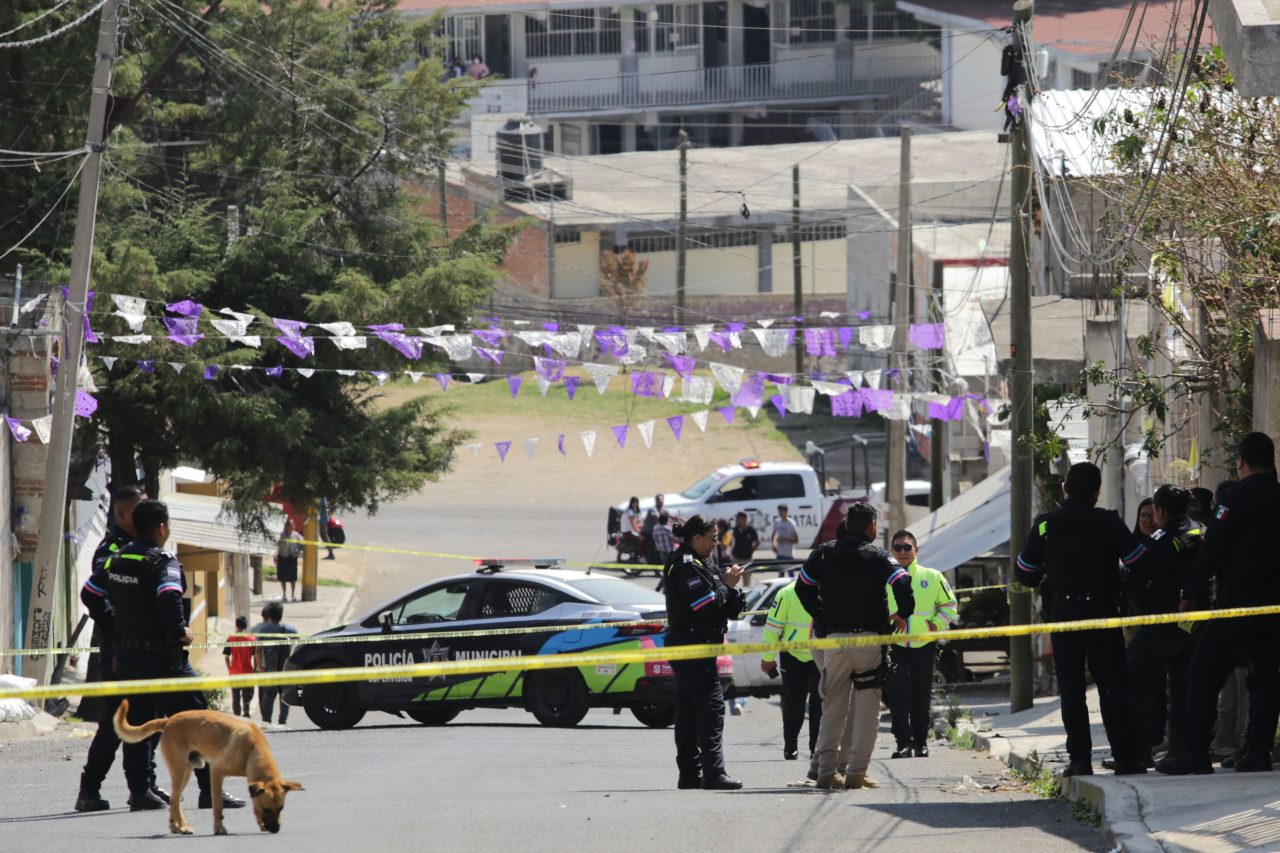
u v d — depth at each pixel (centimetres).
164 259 9838
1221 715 4319
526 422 19475
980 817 3406
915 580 5288
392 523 16312
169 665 3638
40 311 7850
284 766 4959
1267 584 3528
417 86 11506
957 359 11281
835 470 18250
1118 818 3112
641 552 14450
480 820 3378
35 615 7206
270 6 11294
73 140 9731
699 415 8106
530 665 3216
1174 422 6712
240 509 10062
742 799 3762
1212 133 5350
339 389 10425
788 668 5375
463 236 11306
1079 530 3703
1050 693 7412
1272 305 5047
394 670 3061
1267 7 3425
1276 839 2738
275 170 10869
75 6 9519
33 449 7719
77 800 3819
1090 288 8925
